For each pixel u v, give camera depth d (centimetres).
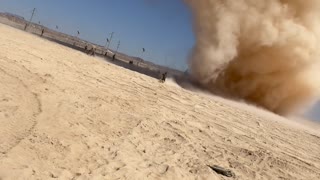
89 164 659
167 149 895
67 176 584
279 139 1495
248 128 1553
